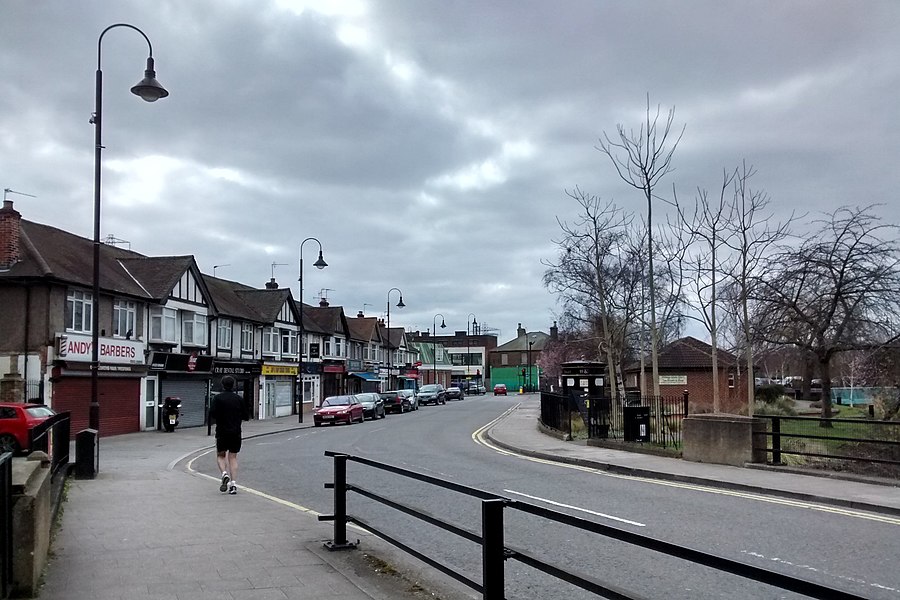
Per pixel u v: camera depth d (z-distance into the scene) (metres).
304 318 56.38
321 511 10.91
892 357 20.75
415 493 12.69
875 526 9.32
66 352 26.34
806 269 22.28
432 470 16.19
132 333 31.31
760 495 12.03
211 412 12.66
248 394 42.91
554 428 26.12
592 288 37.91
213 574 6.83
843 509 10.61
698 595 6.31
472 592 6.46
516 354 131.75
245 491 12.78
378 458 19.16
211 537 8.56
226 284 47.72
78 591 6.21
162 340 33.06
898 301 21.48
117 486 13.36
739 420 15.23
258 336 44.94
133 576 6.73
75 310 27.52
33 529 5.73
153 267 34.56
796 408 40.44
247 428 35.00
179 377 34.84
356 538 8.48
